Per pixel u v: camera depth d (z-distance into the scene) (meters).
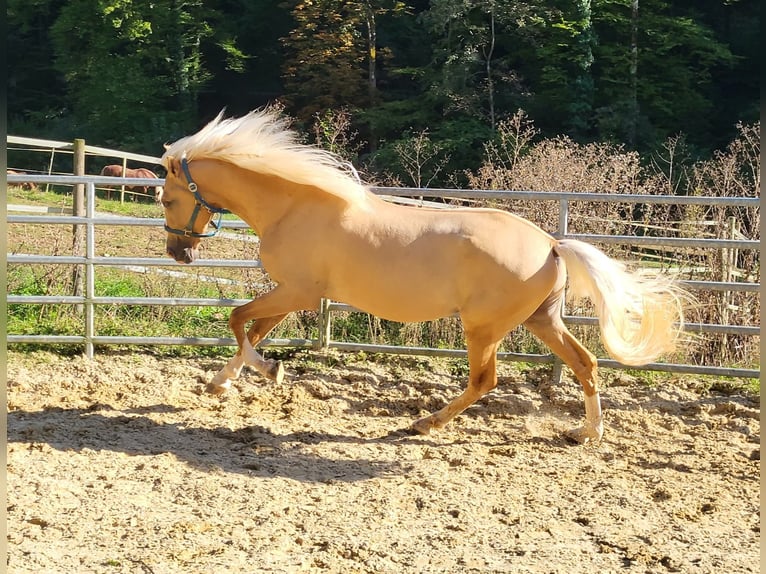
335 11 27.98
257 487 4.98
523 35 27.23
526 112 26.77
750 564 4.11
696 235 7.95
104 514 4.50
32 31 35.34
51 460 5.24
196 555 4.07
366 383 6.98
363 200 5.47
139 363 7.27
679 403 6.68
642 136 26.23
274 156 5.46
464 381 7.07
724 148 26.64
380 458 5.53
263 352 7.54
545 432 6.13
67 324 7.83
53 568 3.90
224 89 34.19
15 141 9.78
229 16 33.72
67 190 22.27
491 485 5.11
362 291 5.46
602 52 27.53
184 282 8.51
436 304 5.46
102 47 31.00
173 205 5.75
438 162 25.00
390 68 29.88
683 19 27.80
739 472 5.40
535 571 4.00
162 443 5.63
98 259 7.18
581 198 6.77
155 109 31.14
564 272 5.56
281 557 4.08
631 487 5.14
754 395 6.85
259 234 5.72
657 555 4.19
